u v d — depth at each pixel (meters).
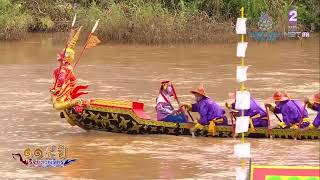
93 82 47.19
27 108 38.09
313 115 36.38
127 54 64.00
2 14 76.44
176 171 26.11
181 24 74.44
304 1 86.31
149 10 74.62
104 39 73.50
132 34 73.44
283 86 45.84
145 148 29.75
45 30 82.56
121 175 25.55
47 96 41.62
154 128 32.06
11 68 53.69
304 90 44.25
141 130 32.12
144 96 41.59
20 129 33.16
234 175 25.52
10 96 41.59
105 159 27.81
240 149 19.25
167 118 32.25
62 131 32.88
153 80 48.12
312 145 30.55
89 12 75.31
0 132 32.50
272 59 61.12
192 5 80.62
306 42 75.94
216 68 54.69
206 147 30.02
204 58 61.38
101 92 42.97
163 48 69.38
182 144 30.59
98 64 56.88
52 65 55.50
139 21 73.81
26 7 83.56
